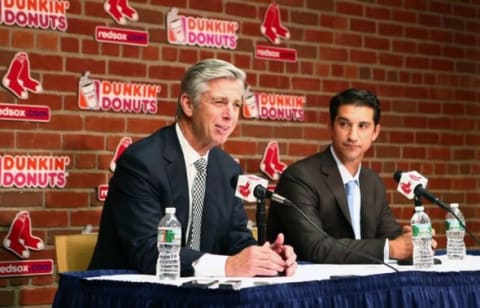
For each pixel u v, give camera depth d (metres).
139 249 3.21
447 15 6.38
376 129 4.25
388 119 6.07
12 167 4.56
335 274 3.11
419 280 3.16
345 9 5.88
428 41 6.29
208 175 3.57
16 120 4.58
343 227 4.10
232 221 3.67
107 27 4.89
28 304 4.60
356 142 4.12
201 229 3.53
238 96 3.43
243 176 3.27
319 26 5.76
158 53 5.07
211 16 5.29
